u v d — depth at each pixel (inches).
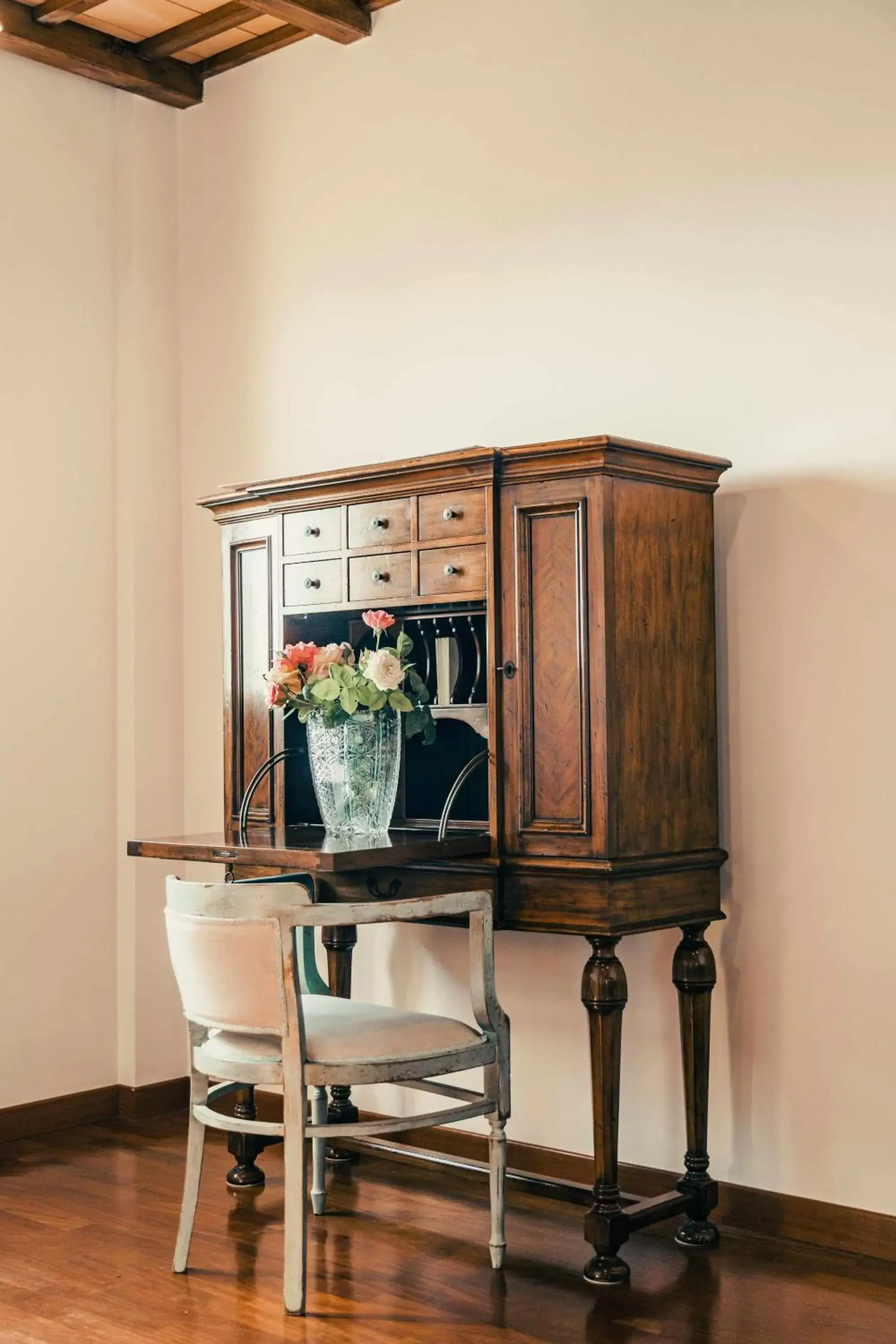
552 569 135.7
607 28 158.9
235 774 170.1
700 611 143.3
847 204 140.6
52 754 189.6
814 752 141.9
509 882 137.3
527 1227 146.9
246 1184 161.0
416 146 176.7
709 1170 147.9
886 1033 137.1
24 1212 153.7
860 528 139.3
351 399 183.2
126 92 198.8
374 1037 124.8
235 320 196.5
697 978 141.8
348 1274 133.7
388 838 146.9
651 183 155.1
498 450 137.4
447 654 159.8
